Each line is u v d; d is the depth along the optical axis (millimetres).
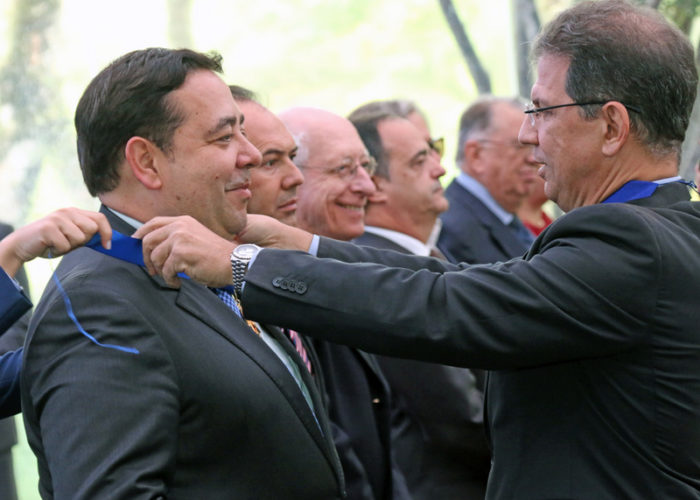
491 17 16672
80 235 2420
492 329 2465
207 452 2521
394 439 4215
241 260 2543
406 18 17000
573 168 2668
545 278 2479
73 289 2467
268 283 2523
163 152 2631
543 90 2688
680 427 2475
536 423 2607
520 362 2504
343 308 2496
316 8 17078
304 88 17109
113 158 2637
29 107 11297
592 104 2611
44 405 2416
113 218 2662
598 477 2521
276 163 3527
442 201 4809
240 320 2723
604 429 2523
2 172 11062
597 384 2533
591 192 2682
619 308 2457
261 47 16969
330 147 4125
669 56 2602
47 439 2373
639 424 2496
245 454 2570
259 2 16812
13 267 2412
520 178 5625
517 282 2486
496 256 5406
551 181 2721
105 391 2361
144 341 2439
